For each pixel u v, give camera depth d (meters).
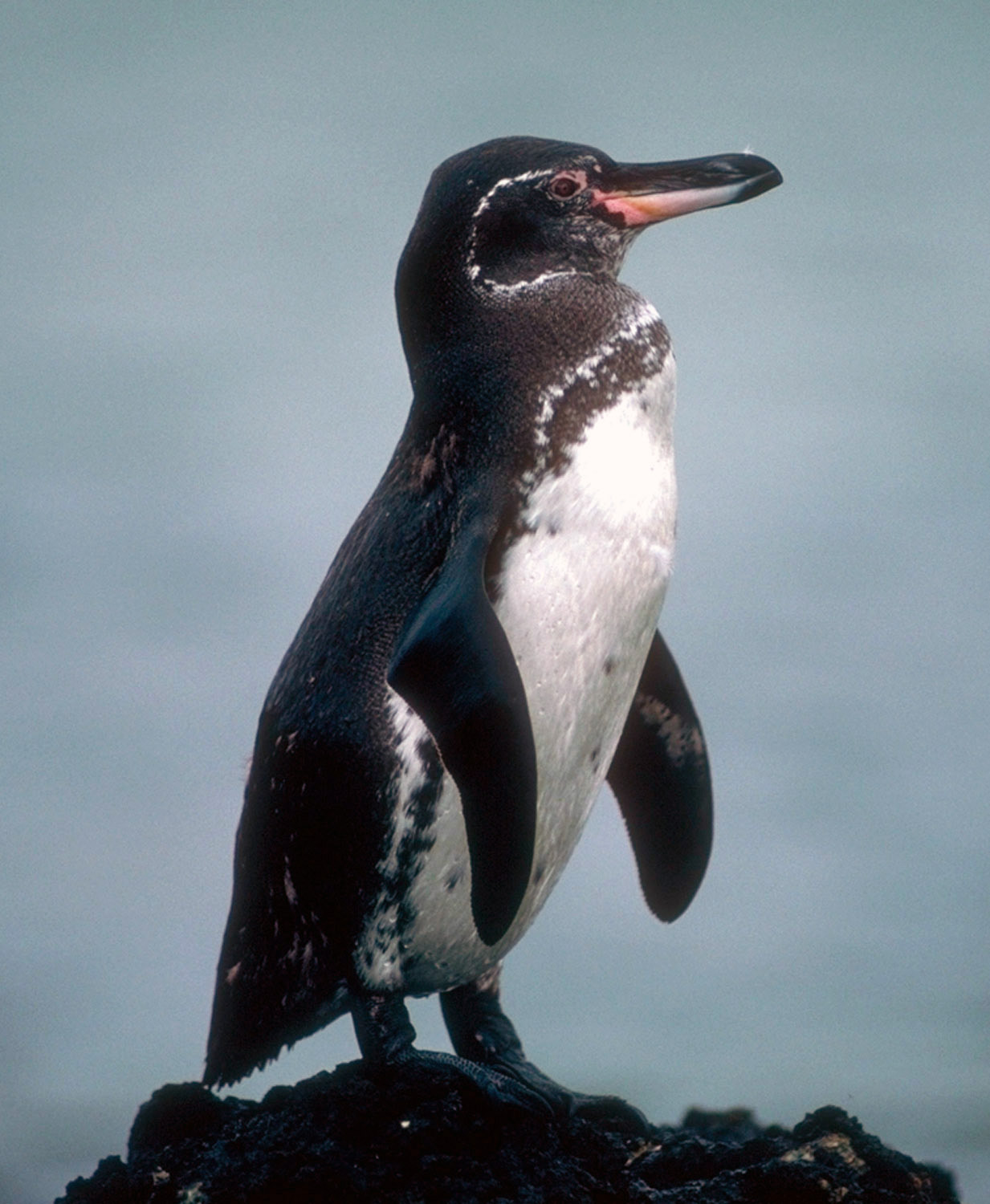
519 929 9.33
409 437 9.31
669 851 10.57
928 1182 8.47
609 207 9.48
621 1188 8.43
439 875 8.83
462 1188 8.23
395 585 8.85
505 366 9.07
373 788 8.73
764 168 9.59
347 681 8.82
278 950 9.13
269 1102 8.90
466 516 8.74
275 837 9.02
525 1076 9.15
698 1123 10.48
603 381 9.06
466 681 8.20
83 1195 8.37
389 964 8.98
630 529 8.88
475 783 8.21
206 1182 8.20
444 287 9.34
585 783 9.20
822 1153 8.46
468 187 9.34
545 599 8.73
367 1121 8.54
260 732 9.20
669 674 10.29
